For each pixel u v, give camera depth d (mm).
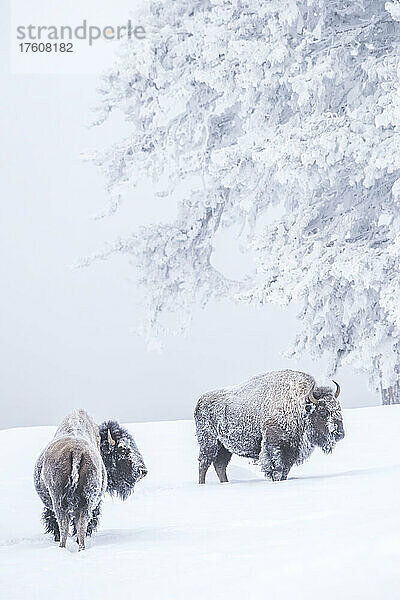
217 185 87312
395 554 19812
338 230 75562
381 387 78688
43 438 59938
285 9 75062
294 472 42219
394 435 53844
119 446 29891
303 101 70750
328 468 43156
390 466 39875
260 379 40281
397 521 23703
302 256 72938
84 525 25750
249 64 74188
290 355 80125
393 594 17375
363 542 21266
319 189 79750
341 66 75188
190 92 82688
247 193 84125
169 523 29297
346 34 77312
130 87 87312
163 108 82938
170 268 88000
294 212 78625
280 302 71375
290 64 75438
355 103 76688
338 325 76875
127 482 29953
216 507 31672
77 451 26328
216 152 76438
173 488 38781
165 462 48219
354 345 76562
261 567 20125
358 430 56594
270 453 38469
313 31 76750
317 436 38500
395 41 78625
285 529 24750
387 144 68062
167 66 85562
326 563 19766
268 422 38875
